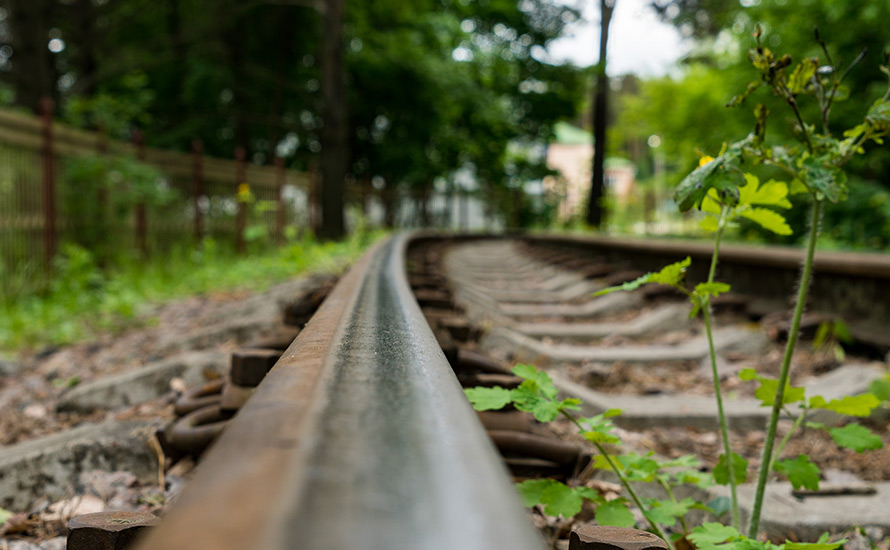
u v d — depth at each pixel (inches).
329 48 633.6
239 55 781.9
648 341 172.1
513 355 152.9
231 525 12.7
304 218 577.3
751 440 107.6
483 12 1016.2
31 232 264.1
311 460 16.3
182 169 389.4
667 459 96.2
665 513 60.3
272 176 496.4
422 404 22.3
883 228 454.9
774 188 59.7
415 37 757.3
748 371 60.9
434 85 784.3
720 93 674.2
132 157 327.9
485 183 1284.4
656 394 128.3
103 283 240.5
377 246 212.7
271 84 832.9
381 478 15.6
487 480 16.3
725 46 679.7
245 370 79.7
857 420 110.9
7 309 212.5
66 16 543.2
